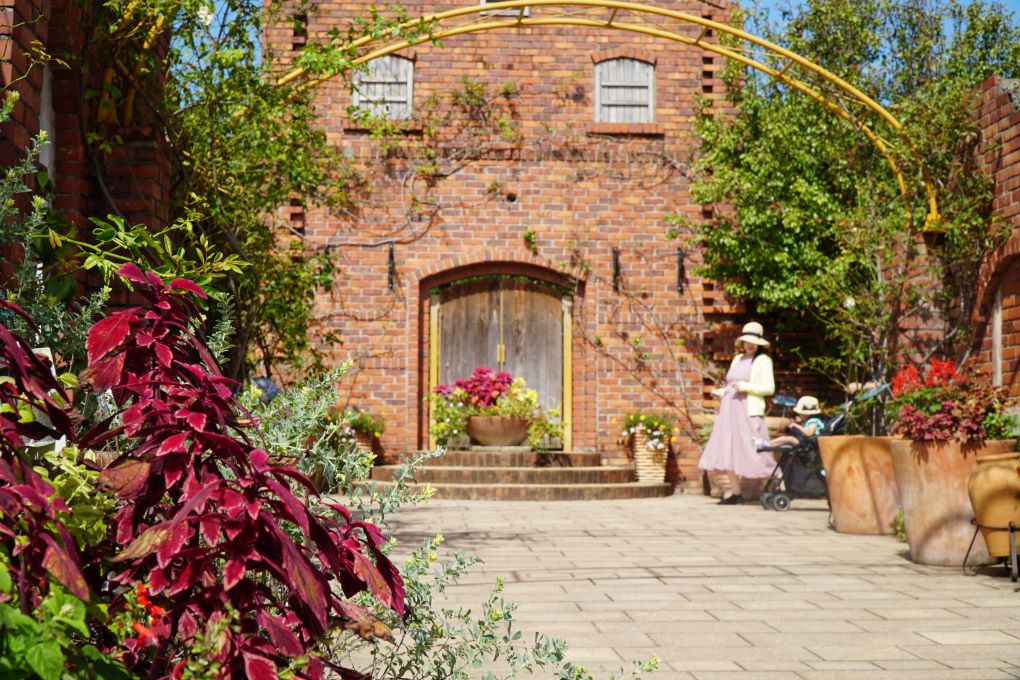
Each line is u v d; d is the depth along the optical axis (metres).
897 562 7.55
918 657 4.57
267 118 7.79
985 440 7.28
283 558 1.60
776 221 13.42
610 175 14.55
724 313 14.43
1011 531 6.51
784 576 6.89
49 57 4.94
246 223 7.97
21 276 2.87
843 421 11.06
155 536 1.62
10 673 1.44
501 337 14.62
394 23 9.09
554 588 6.37
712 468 12.27
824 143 12.90
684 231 14.48
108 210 6.39
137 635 1.77
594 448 14.47
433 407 14.27
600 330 14.45
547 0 9.88
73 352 2.71
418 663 2.56
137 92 6.55
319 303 14.19
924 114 9.62
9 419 1.86
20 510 1.65
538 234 14.50
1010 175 8.79
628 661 4.45
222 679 1.59
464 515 11.01
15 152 4.74
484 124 14.51
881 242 10.83
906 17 14.19
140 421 1.74
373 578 1.73
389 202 14.39
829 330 13.87
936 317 10.25
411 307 14.31
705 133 14.02
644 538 9.00
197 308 2.05
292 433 2.80
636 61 14.68
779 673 4.26
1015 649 4.73
